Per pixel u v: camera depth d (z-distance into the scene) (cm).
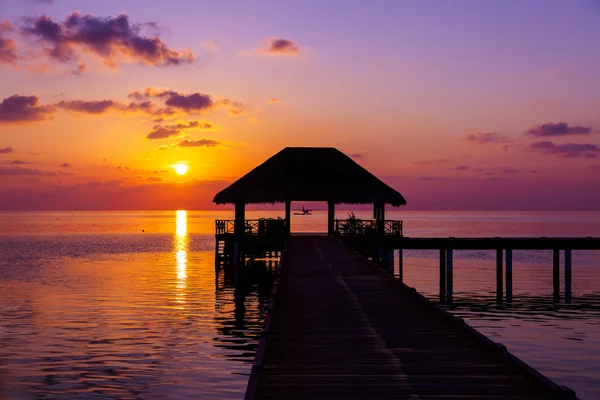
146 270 4659
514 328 2366
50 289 3500
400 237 3672
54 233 12294
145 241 9244
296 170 3966
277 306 1631
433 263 5694
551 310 2828
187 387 1589
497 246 3431
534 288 3706
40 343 2064
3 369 1748
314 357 1150
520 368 1068
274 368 1083
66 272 4506
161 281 3912
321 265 2466
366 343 1251
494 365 1096
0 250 7075
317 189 3850
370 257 4062
